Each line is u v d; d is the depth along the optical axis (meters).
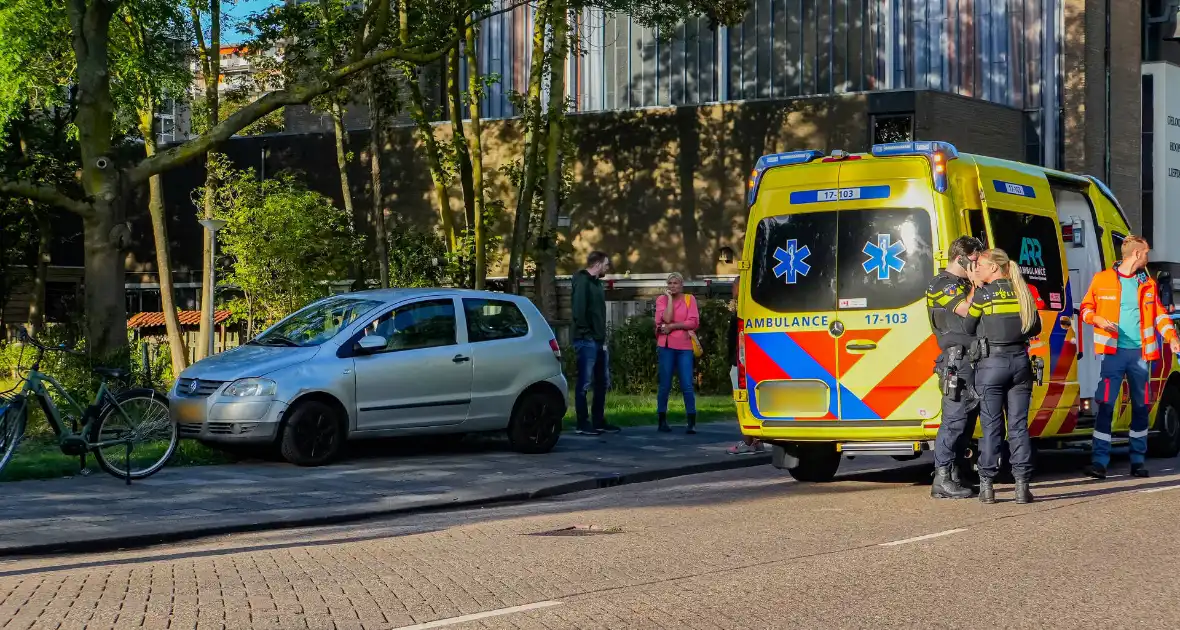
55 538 9.49
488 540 9.30
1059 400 12.79
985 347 10.85
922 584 7.25
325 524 10.77
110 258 17.73
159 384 16.98
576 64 42.50
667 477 13.93
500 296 15.35
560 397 15.48
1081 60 37.44
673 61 41.75
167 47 29.14
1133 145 40.22
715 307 27.45
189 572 8.16
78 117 18.00
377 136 26.72
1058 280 12.83
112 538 9.58
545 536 9.45
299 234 30.06
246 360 13.88
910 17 39.50
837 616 6.46
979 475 11.30
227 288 33.34
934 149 11.45
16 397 12.28
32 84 28.81
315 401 13.77
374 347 14.03
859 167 11.81
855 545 8.67
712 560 8.19
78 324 18.38
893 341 11.55
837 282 11.82
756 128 32.59
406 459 14.55
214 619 6.63
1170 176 41.12
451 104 28.56
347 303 14.78
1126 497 11.16
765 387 12.16
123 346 17.09
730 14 27.06
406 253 29.44
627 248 33.59
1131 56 40.00
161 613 6.80
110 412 12.65
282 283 30.47
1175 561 7.91
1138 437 13.03
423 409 14.40
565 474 13.40
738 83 41.25
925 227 11.48
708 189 32.91
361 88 25.45
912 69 39.47
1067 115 37.62
